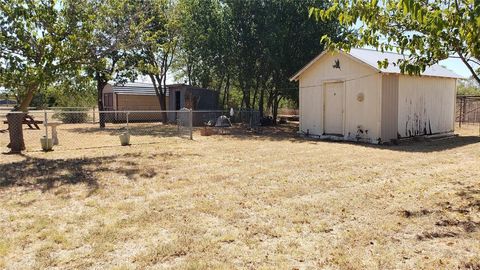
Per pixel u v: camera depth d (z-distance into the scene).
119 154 10.09
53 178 6.99
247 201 5.42
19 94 10.38
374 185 6.40
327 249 3.72
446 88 15.42
